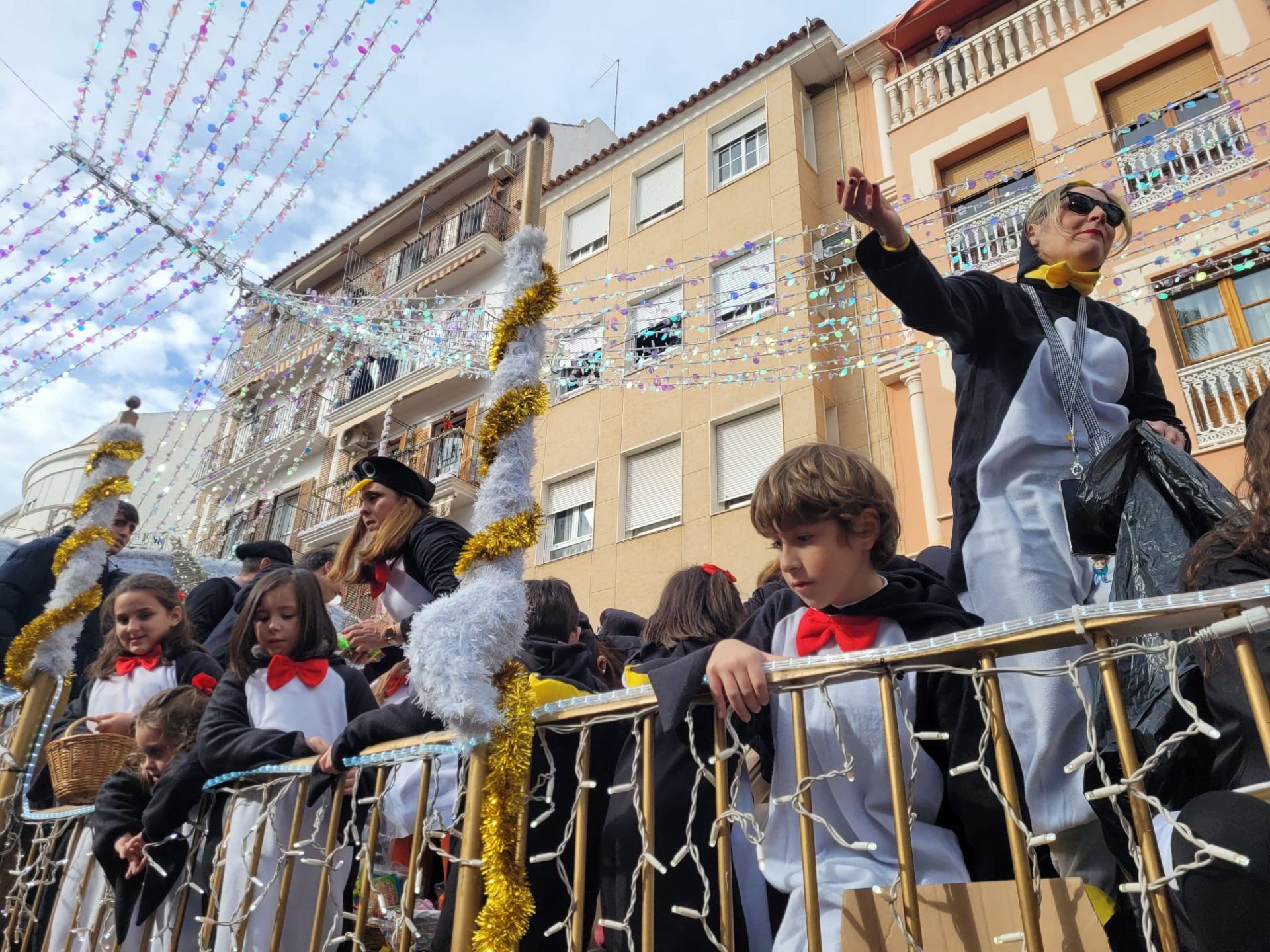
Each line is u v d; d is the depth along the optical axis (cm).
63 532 589
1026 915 143
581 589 1412
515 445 256
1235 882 124
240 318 743
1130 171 984
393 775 252
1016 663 214
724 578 295
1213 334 940
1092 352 264
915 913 153
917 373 1185
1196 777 168
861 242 253
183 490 845
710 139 1574
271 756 288
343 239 2189
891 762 162
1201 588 167
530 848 232
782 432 1267
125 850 321
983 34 1260
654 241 1528
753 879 215
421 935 315
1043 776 204
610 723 253
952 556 257
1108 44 1127
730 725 187
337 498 1806
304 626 338
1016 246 1034
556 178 1783
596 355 698
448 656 220
